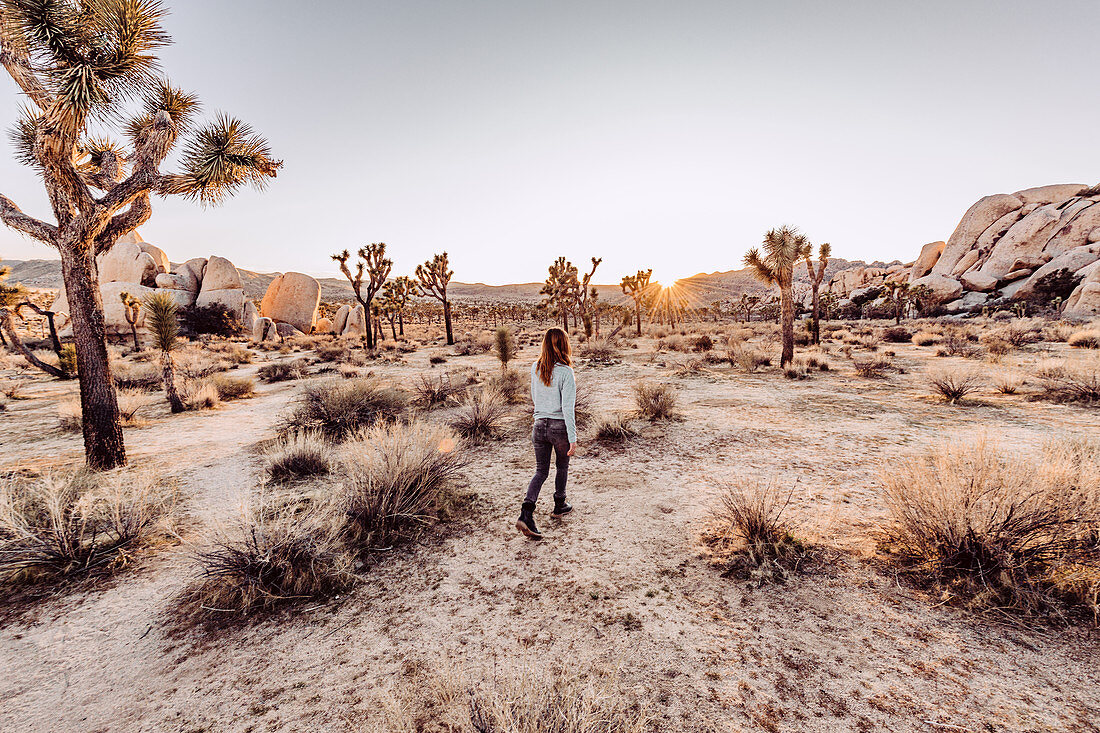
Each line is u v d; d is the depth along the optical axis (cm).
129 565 378
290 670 255
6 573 356
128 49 549
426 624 290
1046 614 259
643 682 229
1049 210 5716
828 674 229
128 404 1031
